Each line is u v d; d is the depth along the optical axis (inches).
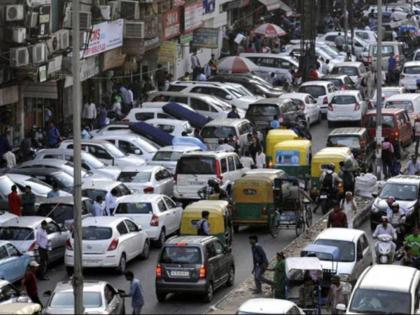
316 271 2267.5
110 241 2613.2
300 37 6264.8
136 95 4699.8
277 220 3011.8
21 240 2608.3
